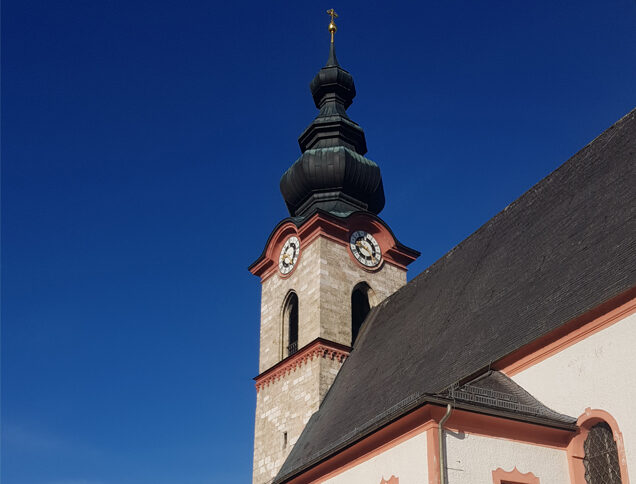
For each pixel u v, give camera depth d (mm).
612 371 24844
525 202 38281
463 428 24312
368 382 38312
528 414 25078
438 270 42469
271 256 51781
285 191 53844
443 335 35312
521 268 33844
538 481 24594
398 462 25406
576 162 35875
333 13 61812
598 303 25594
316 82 58438
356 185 52219
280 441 43625
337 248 48062
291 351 47219
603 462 24859
